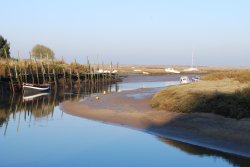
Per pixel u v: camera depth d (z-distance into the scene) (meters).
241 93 28.84
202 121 25.56
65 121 30.14
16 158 18.58
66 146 21.16
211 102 28.27
